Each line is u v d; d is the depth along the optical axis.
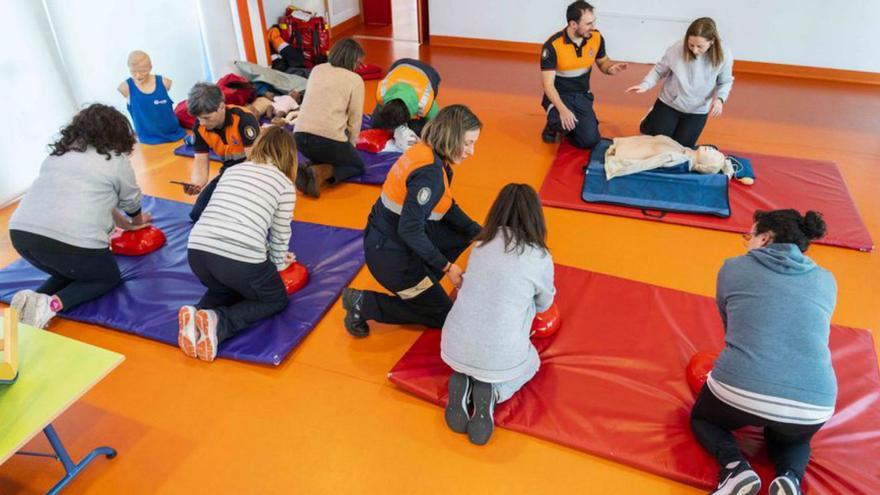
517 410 2.40
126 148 2.92
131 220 3.39
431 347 2.70
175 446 2.36
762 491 2.07
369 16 7.81
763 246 2.11
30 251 2.78
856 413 2.34
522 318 2.18
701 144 4.68
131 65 4.54
